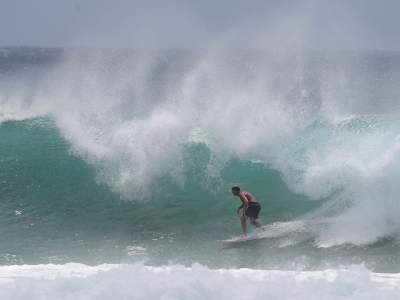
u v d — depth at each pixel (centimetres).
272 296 2038
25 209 4272
